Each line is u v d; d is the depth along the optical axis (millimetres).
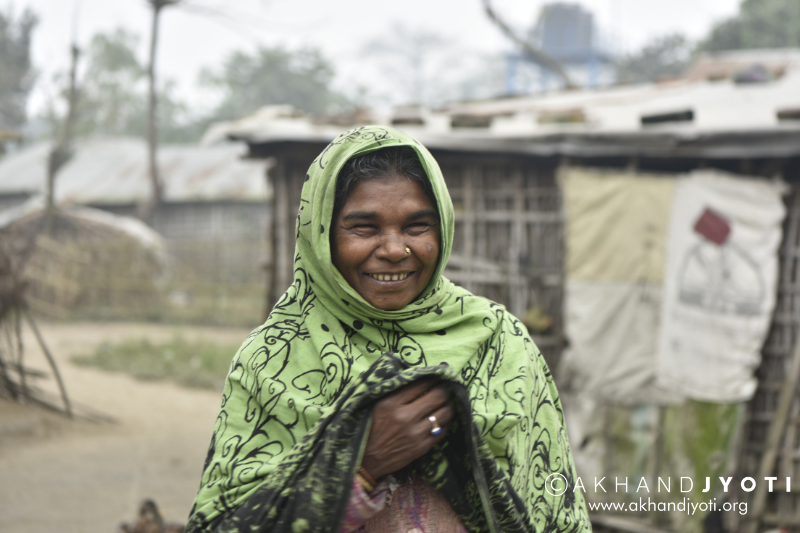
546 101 6359
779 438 4777
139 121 31312
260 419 1390
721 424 4836
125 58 24281
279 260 5949
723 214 4805
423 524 1365
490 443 1393
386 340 1438
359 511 1243
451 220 1461
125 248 17203
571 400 5090
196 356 11477
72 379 9836
